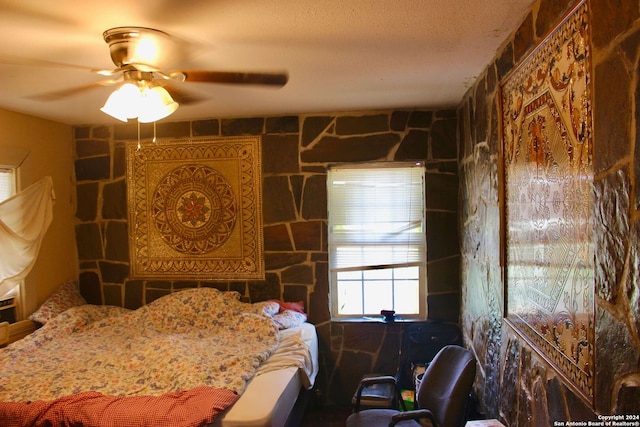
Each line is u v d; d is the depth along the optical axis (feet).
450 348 8.27
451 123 11.21
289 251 11.73
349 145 11.45
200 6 5.19
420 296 11.65
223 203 11.94
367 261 11.73
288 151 11.69
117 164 12.38
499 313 7.13
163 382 7.54
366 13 5.49
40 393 7.28
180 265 12.16
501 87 6.84
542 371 5.21
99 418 6.46
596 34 3.72
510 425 6.46
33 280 11.23
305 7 5.27
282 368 8.34
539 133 5.18
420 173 11.55
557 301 4.69
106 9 5.22
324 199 11.59
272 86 8.77
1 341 10.12
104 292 12.50
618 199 3.41
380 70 7.88
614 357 3.48
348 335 11.50
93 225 12.53
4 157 10.37
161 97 6.30
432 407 7.86
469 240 9.82
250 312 10.71
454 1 5.22
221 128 11.91
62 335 10.24
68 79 8.02
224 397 6.80
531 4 5.34
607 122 3.56
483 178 8.22
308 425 10.52
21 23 5.58
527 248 5.69
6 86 8.44
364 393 10.18
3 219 10.27
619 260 3.40
